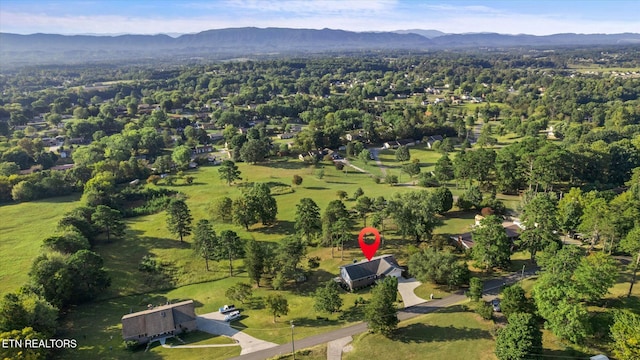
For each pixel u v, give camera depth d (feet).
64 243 305.73
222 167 523.70
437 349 215.31
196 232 320.70
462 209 408.26
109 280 284.82
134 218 428.15
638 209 302.66
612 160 472.44
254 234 376.07
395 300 250.16
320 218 361.92
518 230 336.29
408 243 342.03
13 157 594.24
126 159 622.54
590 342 209.67
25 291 239.71
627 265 285.43
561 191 441.68
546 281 225.97
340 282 290.35
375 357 211.61
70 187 508.94
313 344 224.33
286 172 577.02
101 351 223.51
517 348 189.98
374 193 474.49
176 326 237.25
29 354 192.54
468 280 276.62
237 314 254.27
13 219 420.36
